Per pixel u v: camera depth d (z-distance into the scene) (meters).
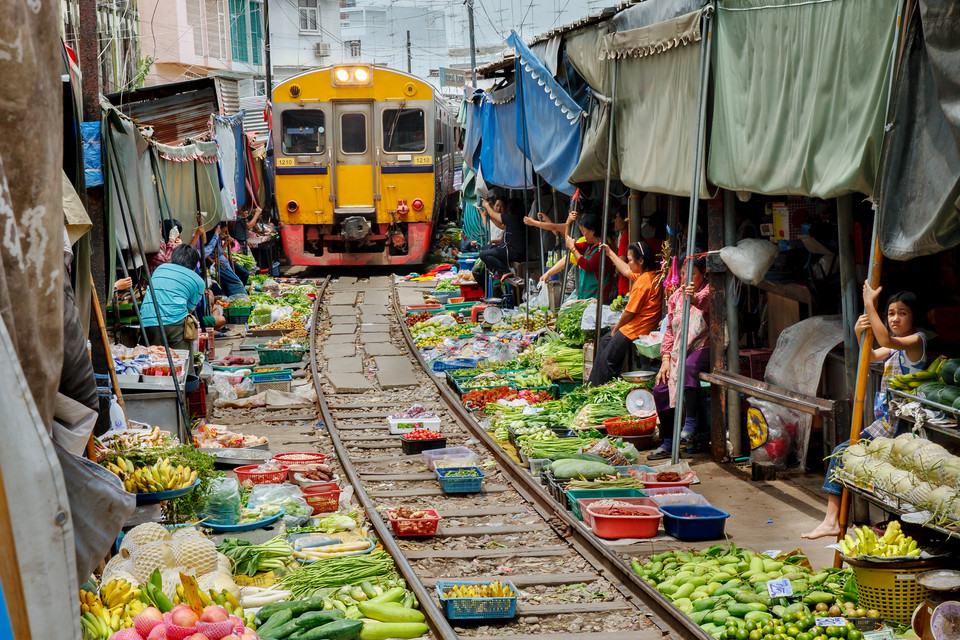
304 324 17.56
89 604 4.60
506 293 18.47
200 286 12.00
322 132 22.72
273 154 22.75
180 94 15.31
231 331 17.61
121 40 20.52
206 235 18.20
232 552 6.28
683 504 7.48
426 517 7.39
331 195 22.77
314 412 11.94
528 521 7.80
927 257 8.11
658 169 9.55
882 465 5.74
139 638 4.27
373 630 5.48
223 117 18.81
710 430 9.84
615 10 10.37
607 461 8.91
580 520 7.64
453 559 6.89
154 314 11.19
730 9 7.86
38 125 2.75
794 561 6.28
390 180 22.89
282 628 5.32
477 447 10.21
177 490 6.60
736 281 9.01
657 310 10.61
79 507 3.49
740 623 5.26
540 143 13.53
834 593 5.66
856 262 8.40
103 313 7.86
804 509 7.66
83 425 3.59
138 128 10.93
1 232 2.60
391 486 8.89
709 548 6.61
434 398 12.63
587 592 6.21
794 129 6.95
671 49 8.97
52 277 2.80
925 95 5.44
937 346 7.12
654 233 12.66
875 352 6.68
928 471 5.43
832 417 7.32
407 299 20.64
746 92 7.68
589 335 12.26
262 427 11.29
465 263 23.89
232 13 36.59
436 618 5.52
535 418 10.23
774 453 8.55
